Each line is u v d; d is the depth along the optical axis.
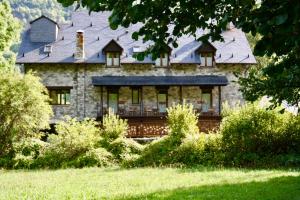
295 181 12.45
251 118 19.69
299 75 8.98
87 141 21.77
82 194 11.14
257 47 4.40
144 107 36.16
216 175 14.81
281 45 4.46
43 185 13.52
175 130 21.47
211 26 6.49
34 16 132.12
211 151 19.97
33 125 23.09
